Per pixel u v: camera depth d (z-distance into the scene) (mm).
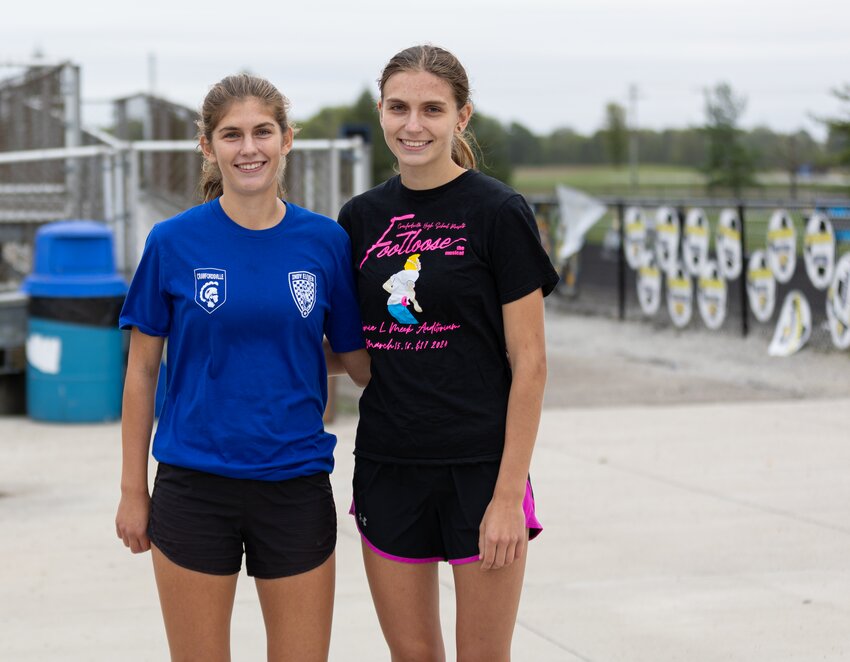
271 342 2738
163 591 2805
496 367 2812
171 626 2818
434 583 2965
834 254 10977
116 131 13992
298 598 2812
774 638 4094
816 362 10891
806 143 56906
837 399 9055
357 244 2893
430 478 2809
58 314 7965
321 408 2875
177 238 2760
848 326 10852
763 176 62625
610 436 7672
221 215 2771
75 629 4230
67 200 10430
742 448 7258
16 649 4035
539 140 107562
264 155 2715
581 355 11953
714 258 14000
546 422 8188
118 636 4164
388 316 2811
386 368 2838
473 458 2781
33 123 11352
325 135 63344
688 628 4195
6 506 5914
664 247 13633
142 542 2861
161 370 7969
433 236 2777
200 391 2738
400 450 2818
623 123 104000
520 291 2727
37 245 8203
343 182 9719
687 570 4863
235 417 2729
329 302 2871
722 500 5992
